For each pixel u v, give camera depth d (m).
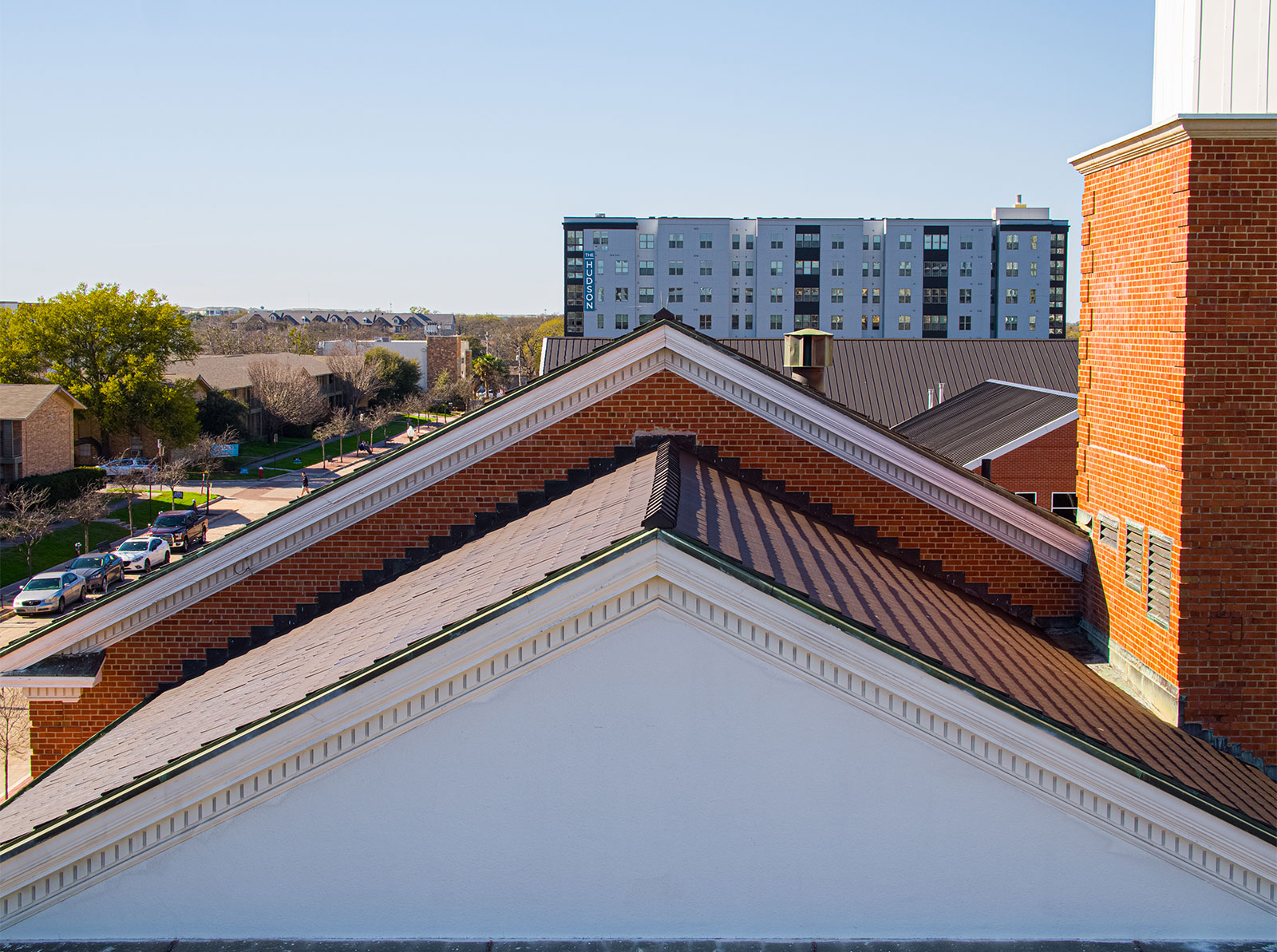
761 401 14.10
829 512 14.27
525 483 14.26
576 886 8.38
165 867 8.38
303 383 112.12
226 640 14.54
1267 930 8.19
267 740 8.21
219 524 63.31
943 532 14.38
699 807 8.30
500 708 8.26
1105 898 8.25
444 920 8.42
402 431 121.38
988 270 115.94
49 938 8.39
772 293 115.88
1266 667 11.87
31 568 50.59
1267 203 11.64
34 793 11.53
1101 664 13.69
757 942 8.37
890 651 8.06
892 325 116.50
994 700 8.09
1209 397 11.81
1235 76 12.16
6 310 82.75
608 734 8.26
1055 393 33.88
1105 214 13.96
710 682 8.21
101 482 66.38
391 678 8.16
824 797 8.27
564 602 8.05
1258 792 10.64
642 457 13.73
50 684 14.34
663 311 14.08
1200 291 11.75
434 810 8.34
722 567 7.98
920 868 8.30
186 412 83.69
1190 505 11.86
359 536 14.39
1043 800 8.21
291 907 8.40
